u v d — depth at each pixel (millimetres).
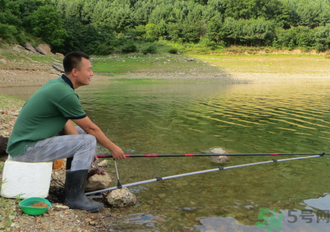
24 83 22562
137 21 90000
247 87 21594
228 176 3820
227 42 75750
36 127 2670
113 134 6023
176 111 9547
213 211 2863
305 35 71312
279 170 4062
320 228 2584
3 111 6695
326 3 108500
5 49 34125
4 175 2654
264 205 3002
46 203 2572
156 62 48906
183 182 3598
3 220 2324
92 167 4023
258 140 5781
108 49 59750
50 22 46562
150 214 2789
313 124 7574
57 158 2764
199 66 45719
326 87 21797
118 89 19297
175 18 89125
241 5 93938
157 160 4438
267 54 68875
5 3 42875
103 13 87812
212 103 11883
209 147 5195
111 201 2910
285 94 16203
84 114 2777
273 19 91125
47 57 36688
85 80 2883
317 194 3283
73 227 2416
